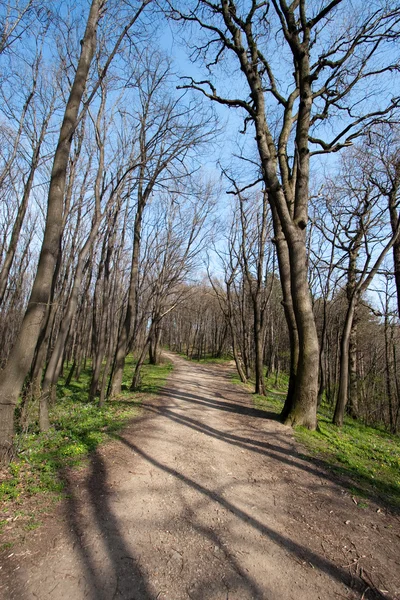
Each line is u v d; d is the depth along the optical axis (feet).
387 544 12.31
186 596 8.98
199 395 41.09
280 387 66.74
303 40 30.63
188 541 11.40
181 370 76.18
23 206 41.37
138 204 43.47
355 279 51.70
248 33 32.40
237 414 31.37
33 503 12.78
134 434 22.59
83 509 12.73
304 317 27.71
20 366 16.33
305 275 28.17
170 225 53.21
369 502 15.70
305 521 13.43
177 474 16.74
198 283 104.17
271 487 16.29
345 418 47.03
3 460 15.42
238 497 14.94
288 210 30.91
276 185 28.81
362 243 42.98
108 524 11.93
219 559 10.61
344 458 21.26
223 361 119.55
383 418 71.20
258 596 9.20
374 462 21.99
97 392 42.98
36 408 26.81
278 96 35.60
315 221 48.75
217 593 9.16
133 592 8.96
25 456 16.52
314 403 27.73
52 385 31.81
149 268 53.78
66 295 64.39
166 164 32.68
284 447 22.41
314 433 26.37
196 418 28.63
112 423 24.88
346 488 16.99
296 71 34.63
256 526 12.72
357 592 9.67
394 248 40.22
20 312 88.48
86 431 22.06
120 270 53.52
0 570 9.29
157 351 97.81
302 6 30.30
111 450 19.08
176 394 40.52
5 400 15.71
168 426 25.34
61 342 25.41
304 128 30.42
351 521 13.78
